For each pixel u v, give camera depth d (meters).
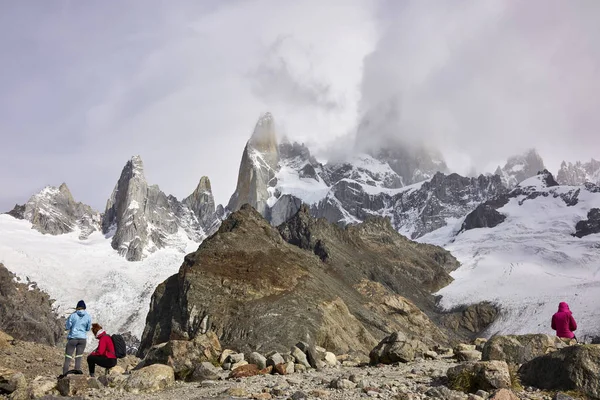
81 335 24.08
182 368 27.50
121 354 25.23
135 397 20.97
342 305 121.75
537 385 19.97
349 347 105.62
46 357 36.22
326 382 23.00
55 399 20.06
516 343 24.25
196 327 106.69
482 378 19.78
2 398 21.20
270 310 107.44
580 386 18.52
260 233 150.38
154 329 119.94
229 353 29.97
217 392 21.33
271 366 27.67
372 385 21.55
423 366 28.47
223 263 124.75
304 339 97.88
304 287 122.44
